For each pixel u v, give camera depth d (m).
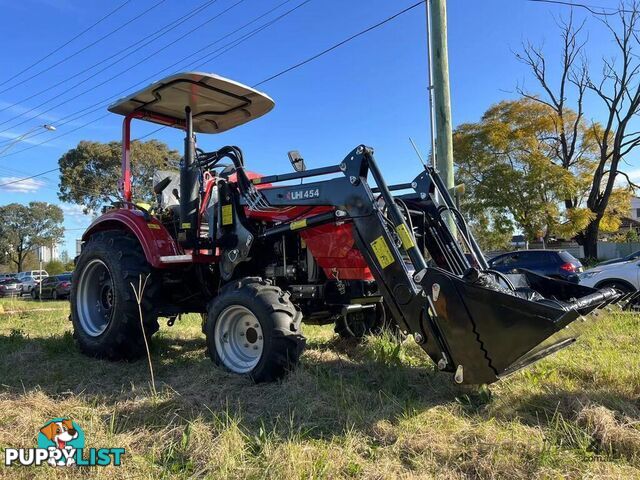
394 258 3.49
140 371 4.54
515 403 3.37
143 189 28.34
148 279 4.79
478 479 2.47
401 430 2.96
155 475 2.55
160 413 3.32
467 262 4.30
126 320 4.73
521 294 3.54
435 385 3.76
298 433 2.88
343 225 4.20
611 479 2.40
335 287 4.65
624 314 6.78
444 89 7.70
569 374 4.11
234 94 4.93
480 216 24.33
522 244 31.97
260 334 4.02
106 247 4.98
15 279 34.34
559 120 25.12
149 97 4.96
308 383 3.65
